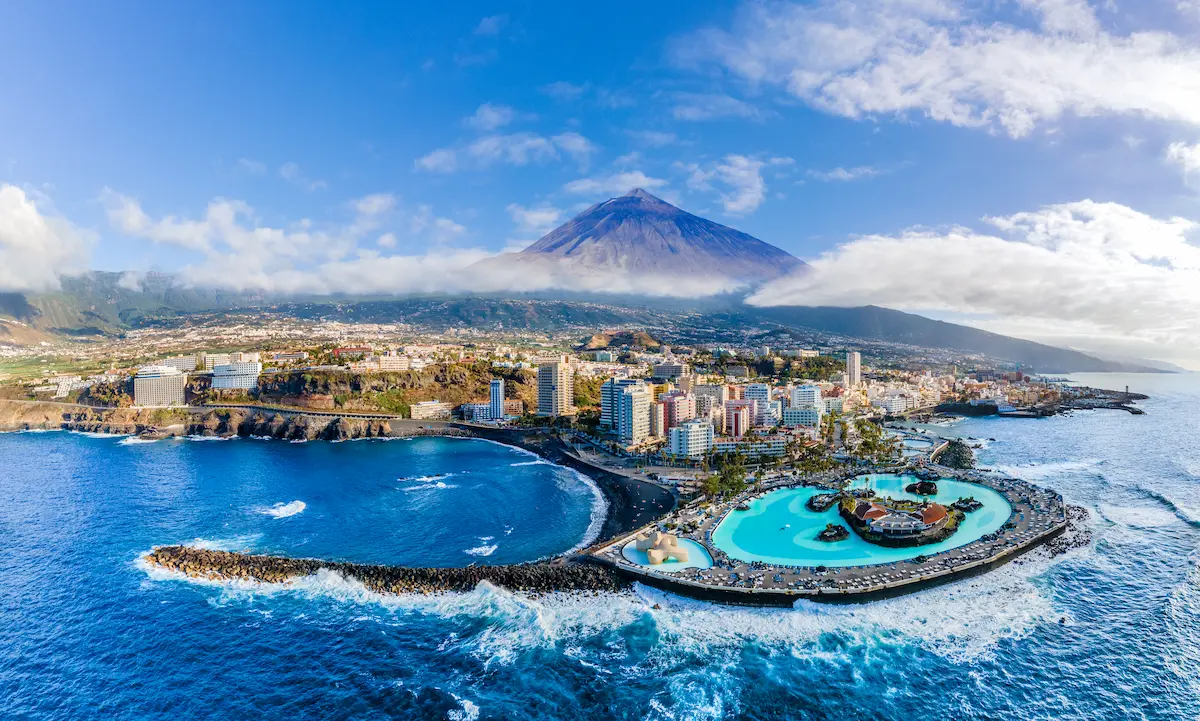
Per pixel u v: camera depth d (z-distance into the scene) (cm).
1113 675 15725
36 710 15025
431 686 15775
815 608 19388
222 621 18925
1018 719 14288
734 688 15650
